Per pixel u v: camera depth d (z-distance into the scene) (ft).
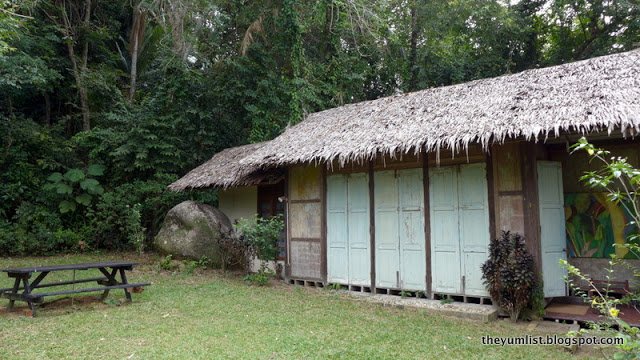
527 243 22.98
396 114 29.30
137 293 29.09
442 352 17.98
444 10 62.90
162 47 60.29
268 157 31.42
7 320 22.52
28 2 46.37
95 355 17.51
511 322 22.48
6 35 36.63
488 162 24.64
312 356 17.38
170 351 17.93
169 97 53.98
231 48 57.52
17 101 55.57
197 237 39.19
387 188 28.94
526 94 24.45
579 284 24.73
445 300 25.67
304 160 28.55
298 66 55.42
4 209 46.60
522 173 23.43
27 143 49.70
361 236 30.04
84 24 56.90
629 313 21.91
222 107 55.88
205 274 36.24
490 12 61.46
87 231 46.96
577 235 25.54
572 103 21.54
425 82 65.05
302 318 23.34
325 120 35.01
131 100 58.59
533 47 69.56
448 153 26.40
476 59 67.15
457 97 28.19
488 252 24.44
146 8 57.06
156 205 49.44
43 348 18.30
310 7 57.72
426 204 27.04
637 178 11.75
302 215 33.50
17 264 39.42
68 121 57.98
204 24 55.83
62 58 55.72
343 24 59.21
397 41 63.26
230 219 45.93
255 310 25.08
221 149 56.80
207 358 17.07
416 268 27.35
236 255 35.99
